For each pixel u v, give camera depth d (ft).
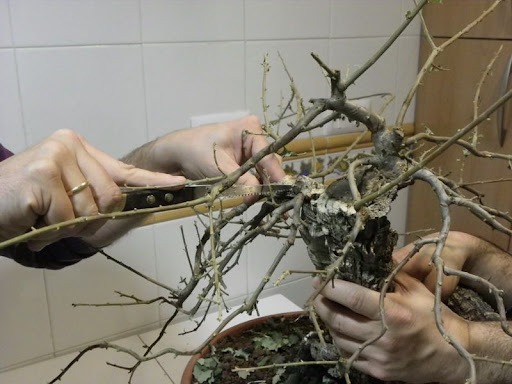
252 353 2.89
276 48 3.88
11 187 1.86
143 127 3.50
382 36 4.40
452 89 4.45
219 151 2.69
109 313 3.66
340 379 2.57
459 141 2.12
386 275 2.23
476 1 4.09
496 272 2.84
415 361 2.13
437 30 4.47
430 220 4.85
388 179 2.10
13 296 3.32
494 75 4.03
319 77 4.15
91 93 3.27
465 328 2.30
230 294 4.13
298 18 3.91
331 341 2.58
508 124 3.97
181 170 2.91
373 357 2.14
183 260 3.82
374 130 2.10
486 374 2.26
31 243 2.08
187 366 2.75
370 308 2.00
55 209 1.90
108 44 3.25
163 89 3.51
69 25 3.11
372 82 4.49
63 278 3.44
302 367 2.66
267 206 2.32
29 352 3.45
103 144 3.40
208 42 3.59
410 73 4.71
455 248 2.76
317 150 4.17
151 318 3.81
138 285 3.70
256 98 3.89
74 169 1.98
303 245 4.39
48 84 3.13
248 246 4.09
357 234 1.89
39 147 1.96
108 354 3.44
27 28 3.00
